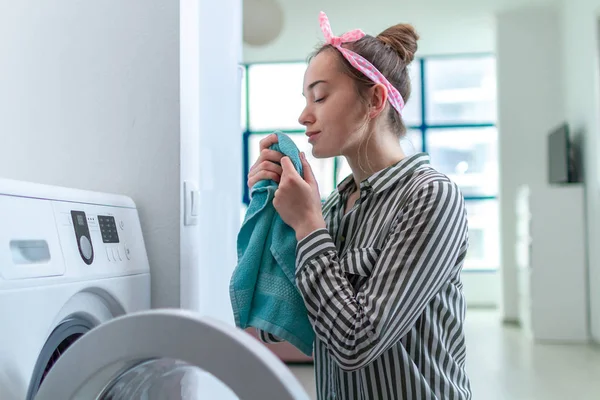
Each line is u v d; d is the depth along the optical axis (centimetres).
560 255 494
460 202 101
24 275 80
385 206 106
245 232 117
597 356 430
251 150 778
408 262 94
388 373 101
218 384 82
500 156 612
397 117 115
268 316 107
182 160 138
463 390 106
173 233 135
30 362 80
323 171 745
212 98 168
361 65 107
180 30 136
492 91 755
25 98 142
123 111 138
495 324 590
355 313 94
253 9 433
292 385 66
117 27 138
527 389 343
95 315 106
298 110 773
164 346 70
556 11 598
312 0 552
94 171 138
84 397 76
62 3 140
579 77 523
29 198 86
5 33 142
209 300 162
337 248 112
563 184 526
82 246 100
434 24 626
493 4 579
